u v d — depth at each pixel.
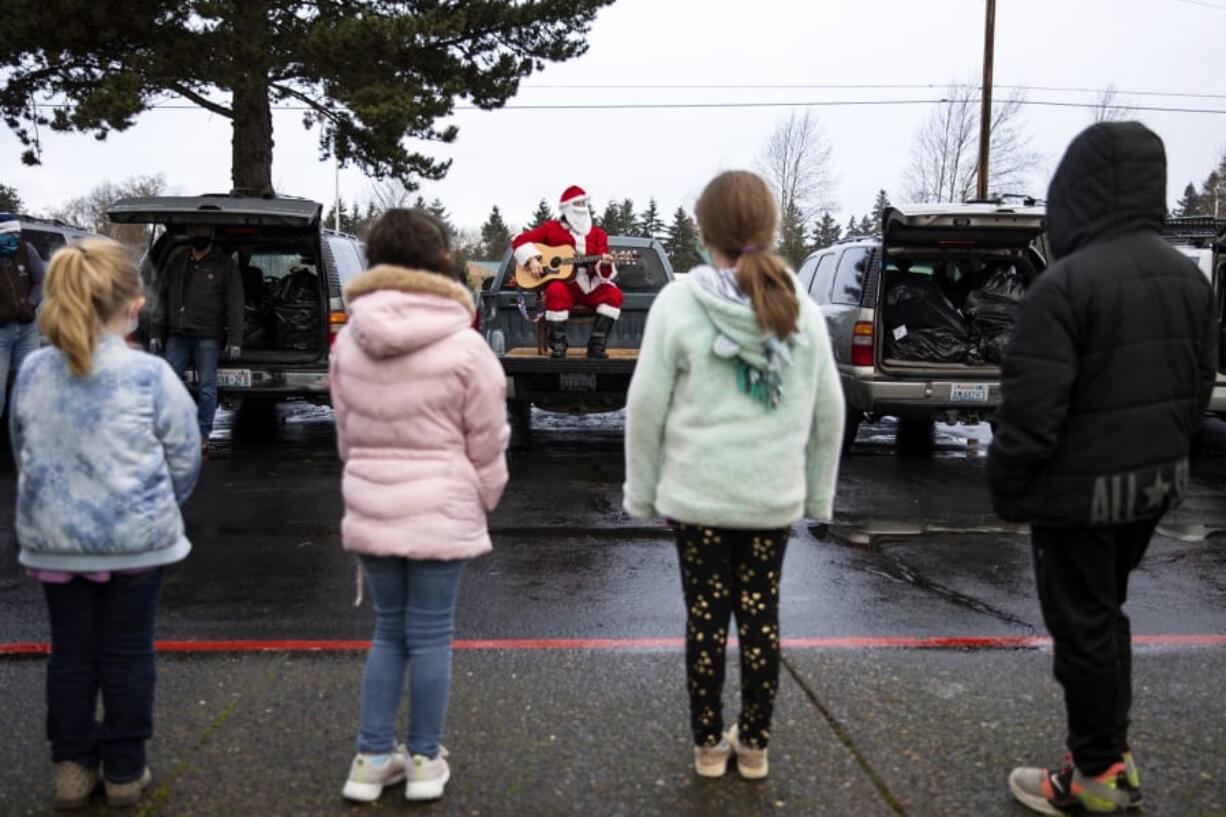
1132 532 2.70
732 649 3.90
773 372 2.63
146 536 2.60
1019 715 3.31
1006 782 2.88
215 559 5.08
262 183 15.70
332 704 3.35
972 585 4.79
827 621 4.25
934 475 7.58
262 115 15.58
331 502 6.30
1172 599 4.64
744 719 2.84
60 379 2.60
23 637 3.96
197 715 3.26
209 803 2.73
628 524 5.86
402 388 2.63
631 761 2.98
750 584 2.79
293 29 14.39
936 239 7.84
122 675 2.67
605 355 7.55
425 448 2.67
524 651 3.84
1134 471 2.51
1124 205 2.57
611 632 4.09
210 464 7.54
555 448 8.48
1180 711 3.36
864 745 3.09
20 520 2.62
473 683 3.53
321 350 7.95
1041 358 2.48
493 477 2.76
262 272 8.92
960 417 7.75
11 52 13.51
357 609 4.35
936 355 7.89
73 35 13.46
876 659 3.78
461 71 15.92
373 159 16.31
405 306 2.62
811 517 2.92
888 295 8.09
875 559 5.23
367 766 2.74
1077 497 2.53
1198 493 7.07
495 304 8.28
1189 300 2.57
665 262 8.79
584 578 4.82
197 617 4.23
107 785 2.70
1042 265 7.99
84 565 2.57
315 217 7.51
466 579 4.79
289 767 2.93
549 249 7.45
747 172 2.74
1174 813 2.72
